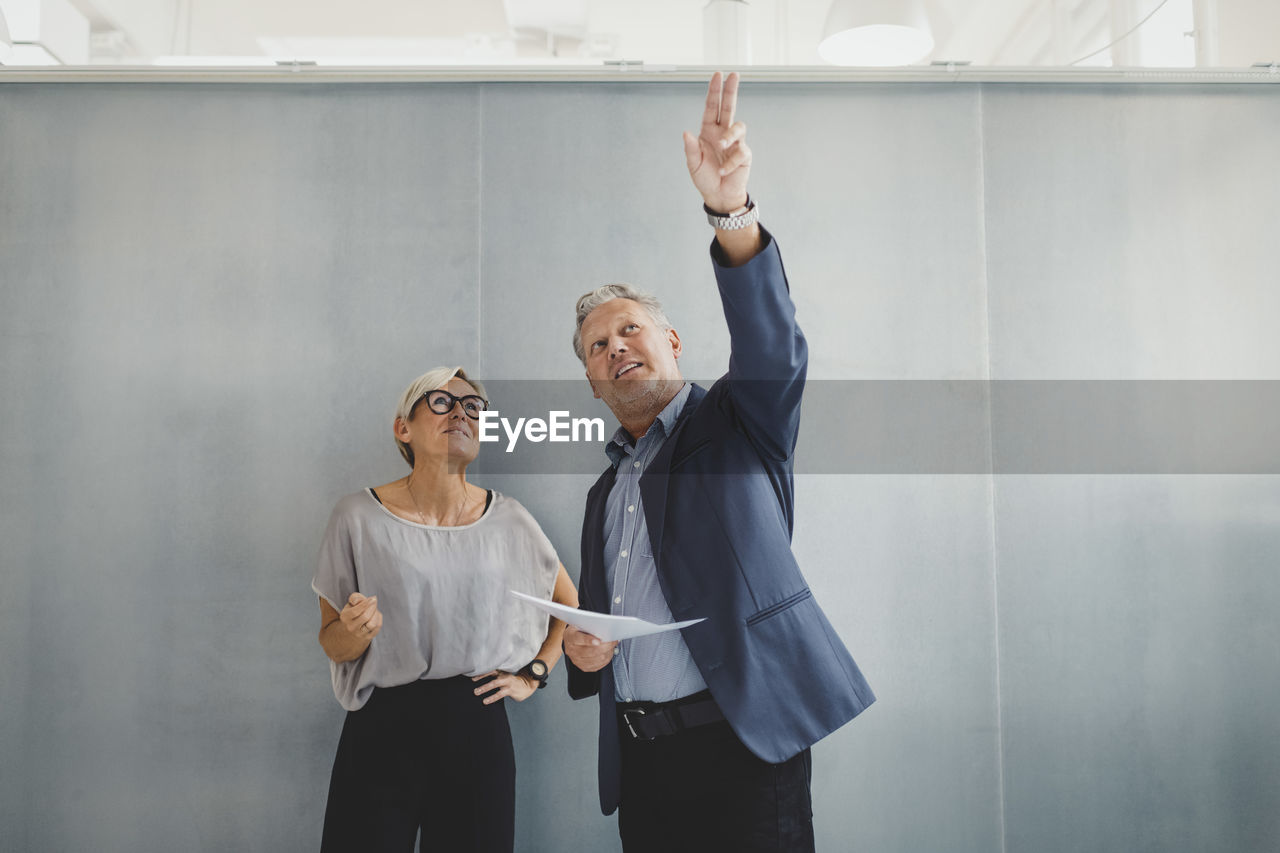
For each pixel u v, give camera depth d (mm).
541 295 2908
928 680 2822
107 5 2961
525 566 2600
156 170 2949
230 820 2740
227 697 2775
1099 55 3004
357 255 2922
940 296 2951
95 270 2916
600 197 2943
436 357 2885
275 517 2834
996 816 2785
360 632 2320
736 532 1735
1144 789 2812
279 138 2961
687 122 2975
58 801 2744
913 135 3000
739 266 1546
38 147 2949
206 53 2961
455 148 2957
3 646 2791
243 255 2924
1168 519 2914
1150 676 2852
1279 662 2869
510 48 2990
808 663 1698
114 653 2789
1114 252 2992
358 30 2982
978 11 2990
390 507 2596
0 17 2914
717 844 1648
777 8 2992
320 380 2881
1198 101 3043
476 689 2424
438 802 2352
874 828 2770
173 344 2895
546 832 2740
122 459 2855
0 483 2844
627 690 1803
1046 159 3010
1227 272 3000
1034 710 2828
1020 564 2875
